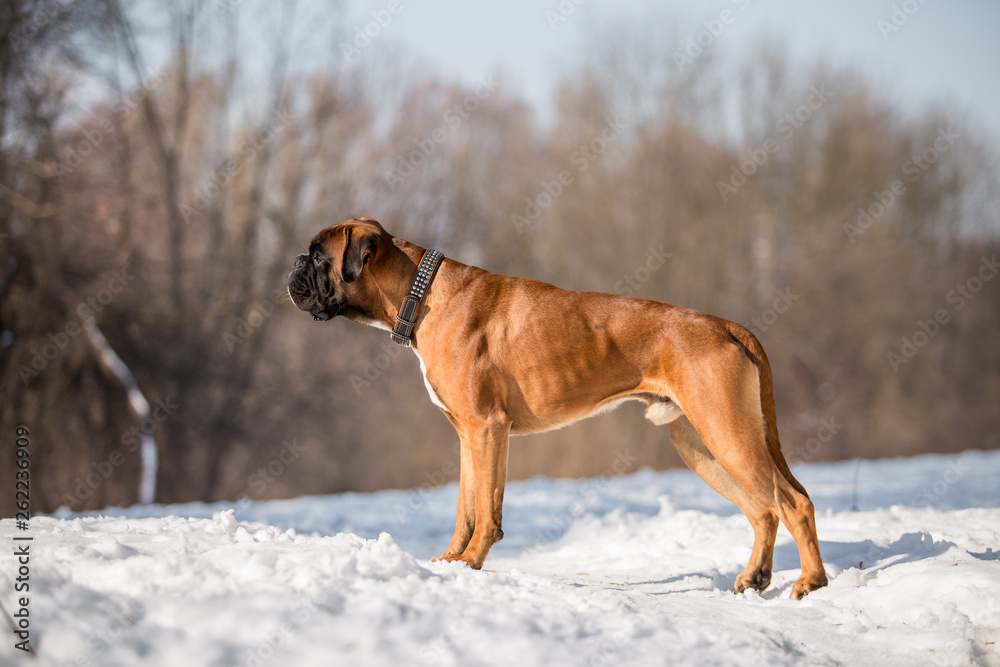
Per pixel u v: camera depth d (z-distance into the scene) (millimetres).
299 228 25469
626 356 4746
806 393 28984
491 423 4656
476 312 4777
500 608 3293
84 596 3029
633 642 3164
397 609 3107
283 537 4109
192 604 3016
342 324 25156
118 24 17812
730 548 5965
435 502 11008
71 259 18062
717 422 4523
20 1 15055
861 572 4668
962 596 3873
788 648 3348
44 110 16125
